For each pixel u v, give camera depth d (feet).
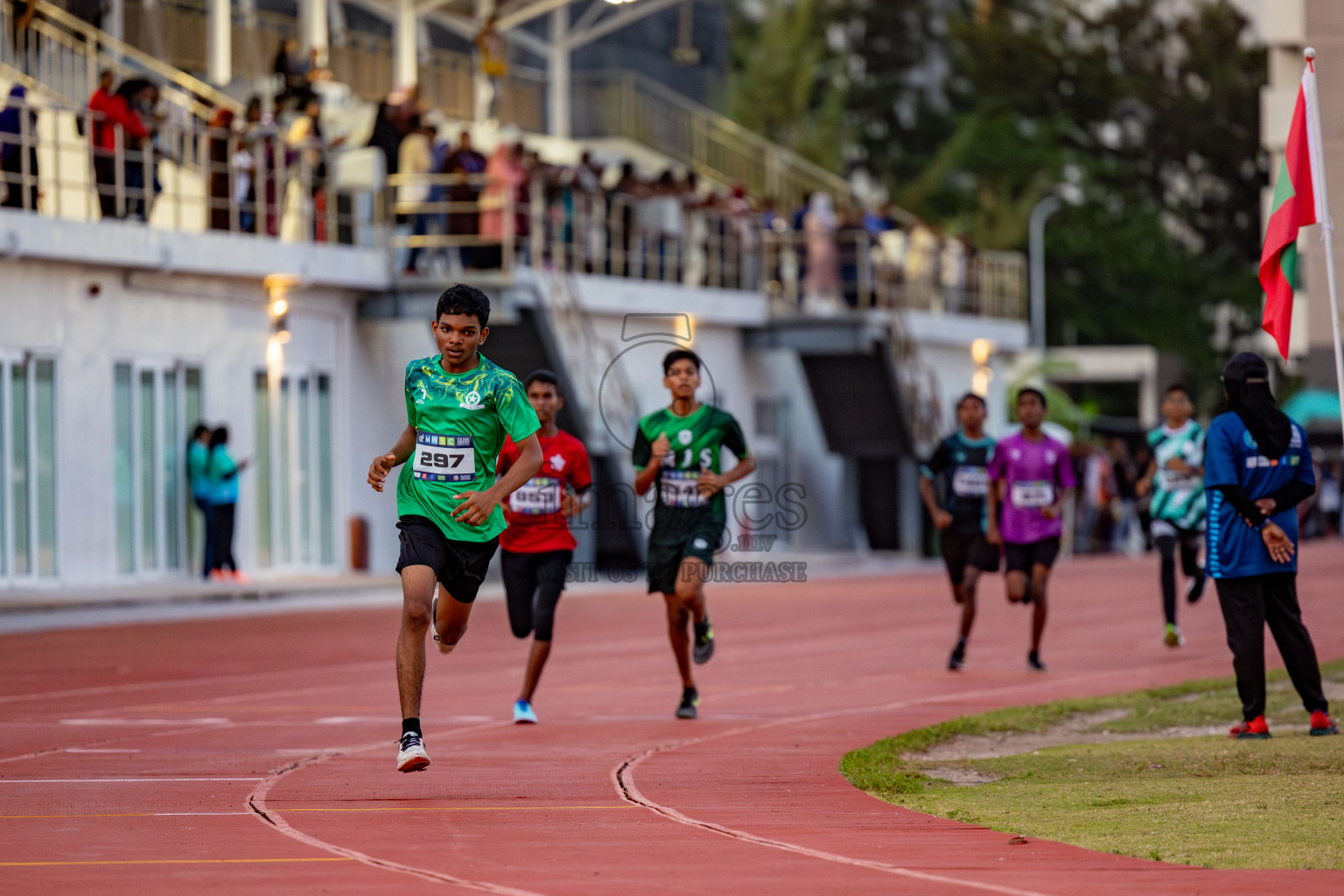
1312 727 94.84
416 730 72.59
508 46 335.06
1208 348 629.10
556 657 150.30
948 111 650.43
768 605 216.95
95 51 249.14
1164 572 146.92
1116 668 137.59
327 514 264.11
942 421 354.95
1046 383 574.56
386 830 67.56
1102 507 359.25
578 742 95.61
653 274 294.05
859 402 333.83
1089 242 604.90
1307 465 94.32
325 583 237.86
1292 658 95.30
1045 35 643.86
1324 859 59.67
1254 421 94.32
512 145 257.34
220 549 234.17
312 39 289.33
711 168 368.48
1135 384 614.34
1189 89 646.33
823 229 323.37
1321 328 320.50
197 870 59.52
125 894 55.57
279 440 254.27
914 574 289.94
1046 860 60.64
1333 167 315.78
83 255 217.97
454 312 75.66
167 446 237.45
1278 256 96.07
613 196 281.33
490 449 76.74
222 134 235.40
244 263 239.09
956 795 76.84
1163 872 58.34
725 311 307.58
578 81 349.00
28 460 218.18
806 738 97.09
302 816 70.74
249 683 130.21
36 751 92.32
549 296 263.90
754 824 68.69
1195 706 108.99
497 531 77.36
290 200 251.39
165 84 258.57
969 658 147.95
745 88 607.37
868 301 324.60
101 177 223.30
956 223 605.31
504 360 267.80
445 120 312.29
